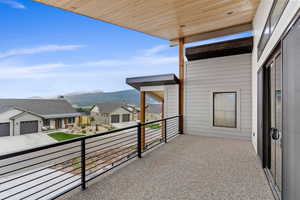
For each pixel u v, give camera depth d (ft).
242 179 8.38
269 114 8.99
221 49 16.55
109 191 7.32
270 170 8.66
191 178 8.52
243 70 16.78
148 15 14.19
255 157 11.54
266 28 8.75
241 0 11.83
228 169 9.59
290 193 4.70
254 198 6.77
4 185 12.24
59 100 62.13
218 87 18.03
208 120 18.63
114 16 14.25
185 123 20.02
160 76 19.30
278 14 6.27
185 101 20.04
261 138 9.89
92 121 62.69
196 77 19.39
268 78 9.17
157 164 10.39
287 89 4.92
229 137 17.46
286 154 5.00
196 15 14.26
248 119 16.48
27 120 42.34
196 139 17.10
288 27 4.80
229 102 17.53
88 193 7.18
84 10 13.06
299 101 4.14
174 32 18.19
